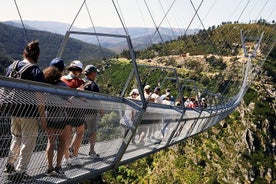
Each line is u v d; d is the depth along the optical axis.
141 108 8.27
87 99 6.32
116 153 8.27
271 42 67.12
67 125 5.95
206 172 111.75
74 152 6.50
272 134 136.00
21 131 5.04
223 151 122.50
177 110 12.76
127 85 8.45
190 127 16.80
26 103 4.80
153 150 11.31
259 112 139.12
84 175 6.93
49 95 5.26
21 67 5.86
